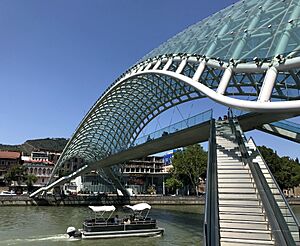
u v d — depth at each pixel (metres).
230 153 22.86
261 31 21.86
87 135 82.31
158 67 36.22
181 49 33.38
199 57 27.28
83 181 127.19
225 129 29.72
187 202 86.75
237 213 14.35
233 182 17.81
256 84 24.98
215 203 12.20
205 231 9.59
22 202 76.06
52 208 70.69
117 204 84.75
